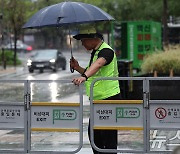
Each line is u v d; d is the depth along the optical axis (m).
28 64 82.31
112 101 17.69
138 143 23.00
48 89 48.53
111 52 17.12
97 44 17.34
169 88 36.19
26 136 18.47
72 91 45.25
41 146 22.77
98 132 18.03
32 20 17.48
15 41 101.81
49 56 83.81
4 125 18.56
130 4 118.31
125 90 37.16
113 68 17.53
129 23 62.16
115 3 120.69
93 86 17.56
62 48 173.25
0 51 103.81
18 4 101.75
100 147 18.11
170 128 17.86
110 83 17.58
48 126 18.30
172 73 40.66
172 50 45.34
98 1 106.81
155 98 36.25
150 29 61.81
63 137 25.02
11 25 102.44
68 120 18.17
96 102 17.72
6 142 23.81
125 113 17.81
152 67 41.78
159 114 17.86
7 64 102.50
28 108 18.36
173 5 101.50
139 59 61.91
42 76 70.62
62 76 69.19
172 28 117.00
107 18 17.28
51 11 17.27
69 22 16.91
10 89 47.47
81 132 18.12
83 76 16.78
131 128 17.88
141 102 17.77
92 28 17.28
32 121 18.41
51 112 18.23
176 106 17.80
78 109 18.06
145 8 108.94
